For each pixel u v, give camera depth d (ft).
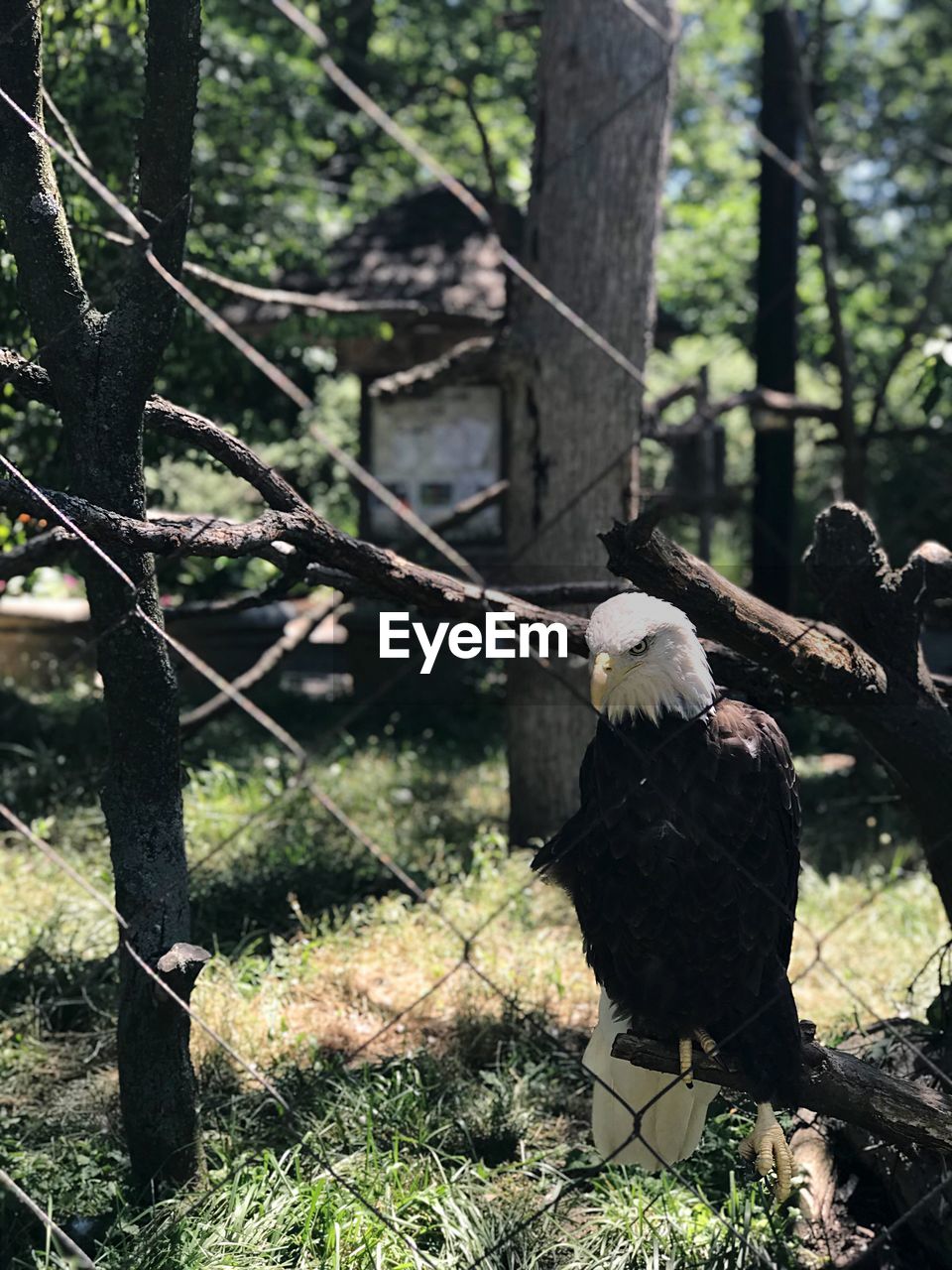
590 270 20.43
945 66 55.31
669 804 9.26
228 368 22.54
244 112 25.82
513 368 20.72
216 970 15.21
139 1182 10.84
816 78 27.94
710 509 30.04
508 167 46.52
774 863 9.46
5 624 33.65
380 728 31.17
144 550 8.45
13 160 8.83
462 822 22.54
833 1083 8.55
